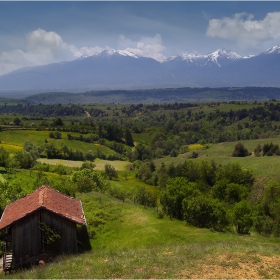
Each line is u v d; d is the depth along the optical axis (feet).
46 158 463.01
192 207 133.18
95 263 70.54
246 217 146.82
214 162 385.50
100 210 143.23
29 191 181.37
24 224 92.94
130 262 67.10
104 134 632.38
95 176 226.58
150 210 154.71
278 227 161.68
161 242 107.55
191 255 68.95
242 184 297.94
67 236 96.32
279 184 255.70
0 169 266.16
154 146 637.30
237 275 56.49
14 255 91.66
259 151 456.04
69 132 614.75
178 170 364.99
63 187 170.71
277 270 58.70
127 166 497.05
